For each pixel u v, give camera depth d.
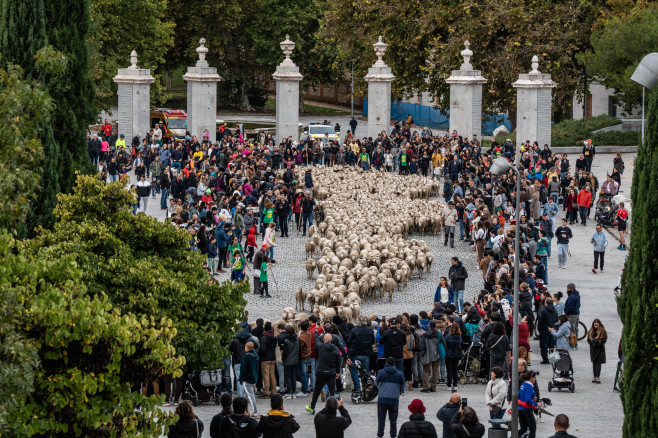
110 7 87.31
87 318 18.02
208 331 26.05
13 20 28.88
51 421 18.12
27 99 16.64
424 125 106.62
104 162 65.88
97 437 19.19
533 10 80.44
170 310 25.64
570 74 83.00
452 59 80.75
